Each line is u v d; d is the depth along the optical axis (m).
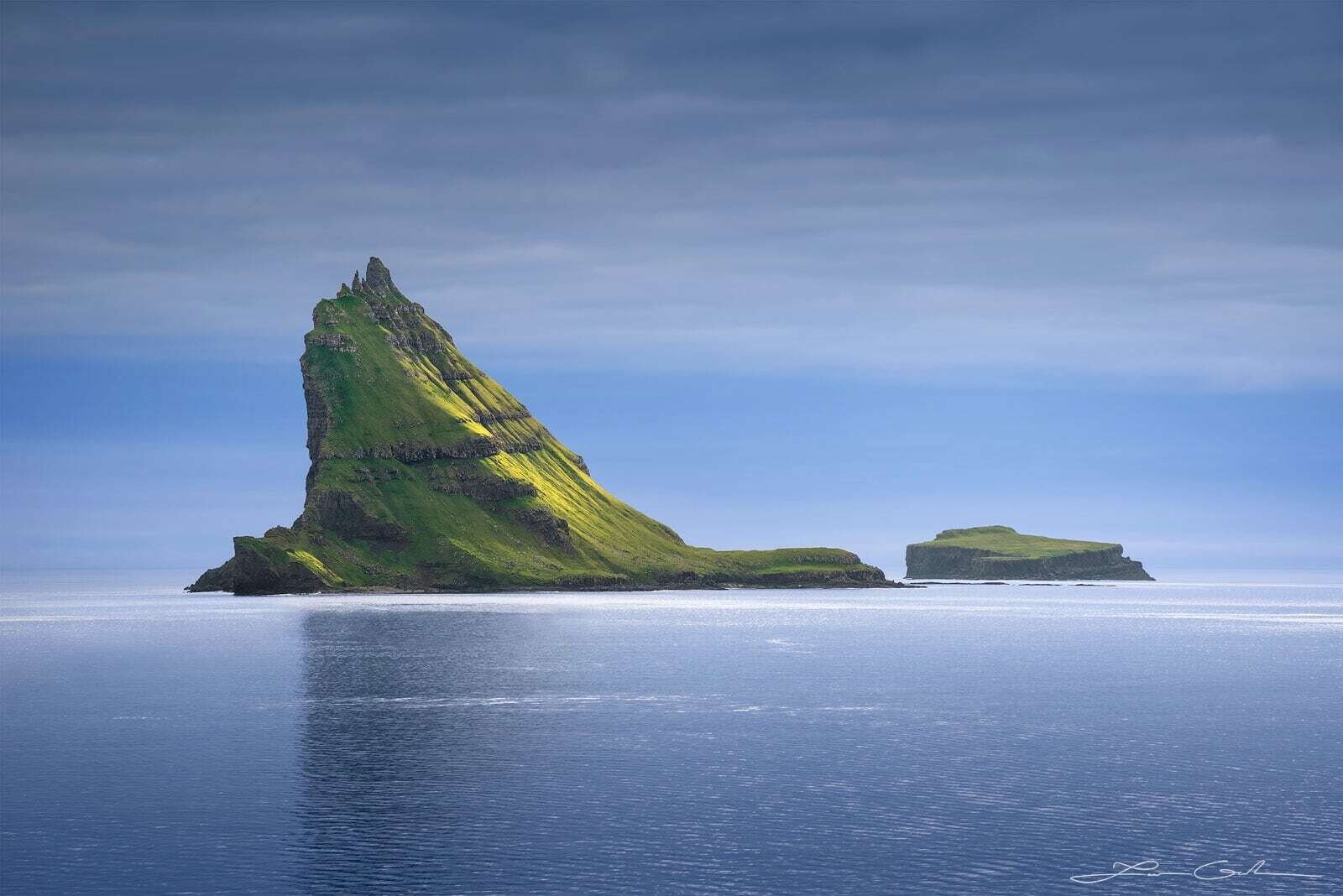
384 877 81.44
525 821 94.12
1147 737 130.12
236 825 93.38
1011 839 89.25
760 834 90.50
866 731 133.25
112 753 120.19
